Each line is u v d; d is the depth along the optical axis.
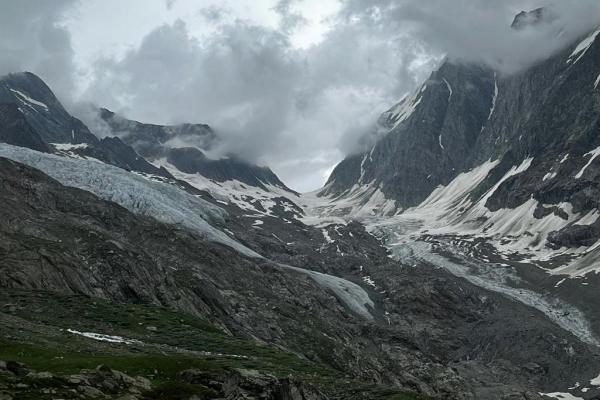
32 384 75.50
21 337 114.38
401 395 128.62
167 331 158.88
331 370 155.00
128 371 96.56
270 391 98.31
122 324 156.62
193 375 97.38
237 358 142.88
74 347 115.38
